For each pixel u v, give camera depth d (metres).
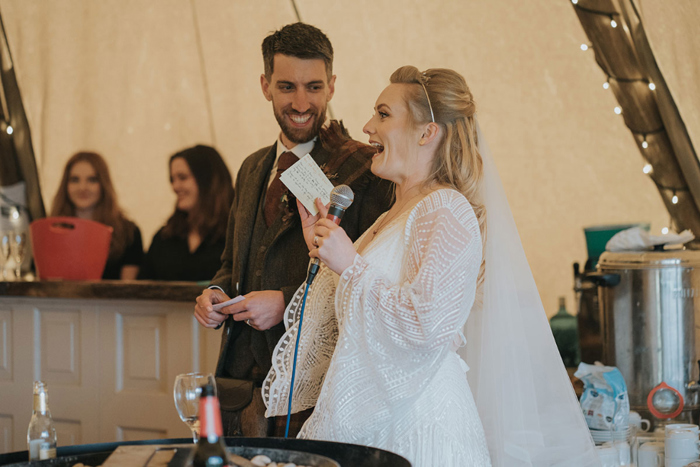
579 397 2.48
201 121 4.21
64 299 3.31
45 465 1.31
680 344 2.52
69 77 4.38
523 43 3.43
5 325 3.44
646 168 3.21
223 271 2.41
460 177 1.85
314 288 2.00
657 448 2.34
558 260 3.44
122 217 4.30
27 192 4.39
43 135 4.42
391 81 1.92
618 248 2.68
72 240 3.57
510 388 1.92
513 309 1.93
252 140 4.13
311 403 1.98
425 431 1.67
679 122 3.08
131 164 4.32
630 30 3.13
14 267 4.05
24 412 3.39
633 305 2.55
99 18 4.32
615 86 3.22
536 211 3.47
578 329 2.87
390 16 3.64
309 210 2.00
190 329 3.05
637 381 2.55
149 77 4.27
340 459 1.35
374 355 1.66
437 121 1.83
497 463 1.90
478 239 1.70
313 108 2.26
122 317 3.21
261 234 2.23
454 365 1.79
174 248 4.13
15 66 4.41
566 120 3.39
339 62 3.73
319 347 1.99
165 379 3.13
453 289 1.61
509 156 3.50
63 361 3.32
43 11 4.38
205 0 4.12
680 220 3.19
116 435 3.22
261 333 2.15
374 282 1.67
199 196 4.10
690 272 2.53
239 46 4.10
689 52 3.03
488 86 3.51
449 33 3.55
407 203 1.83
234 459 1.24
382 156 1.88
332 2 3.75
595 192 3.36
